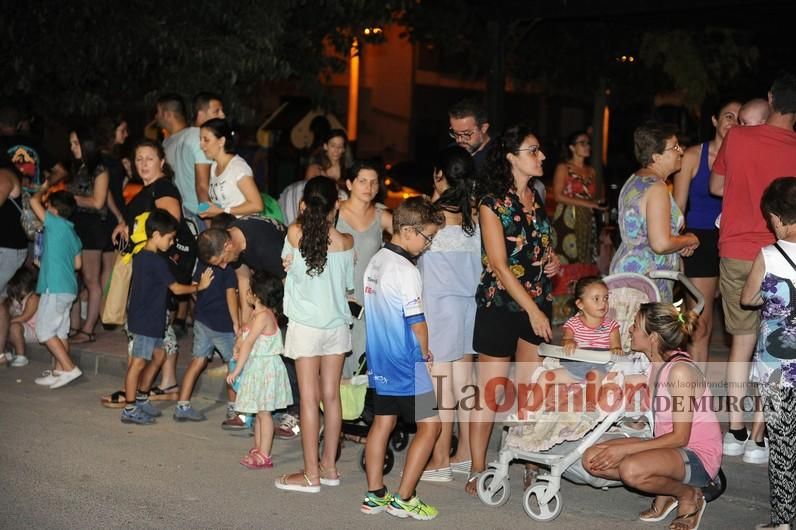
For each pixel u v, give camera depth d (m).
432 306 7.07
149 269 8.54
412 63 33.69
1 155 10.52
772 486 6.11
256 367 7.34
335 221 7.70
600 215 14.16
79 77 12.60
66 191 10.20
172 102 10.12
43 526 6.03
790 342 5.96
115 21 11.96
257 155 15.67
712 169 7.58
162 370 9.52
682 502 6.23
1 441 7.90
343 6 13.53
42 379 9.88
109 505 6.46
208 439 8.20
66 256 9.80
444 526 6.29
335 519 6.36
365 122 33.50
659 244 7.08
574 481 6.68
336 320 6.87
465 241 7.08
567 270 11.59
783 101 7.00
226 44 11.91
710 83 18.56
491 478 6.88
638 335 6.29
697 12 12.05
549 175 23.14
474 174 7.08
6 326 10.69
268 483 7.07
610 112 25.11
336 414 7.04
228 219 8.29
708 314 8.20
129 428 8.45
